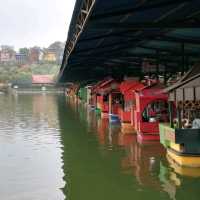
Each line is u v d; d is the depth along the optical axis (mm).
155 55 34969
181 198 14789
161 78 43531
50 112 55938
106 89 46000
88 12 16281
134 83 35094
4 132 34000
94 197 15203
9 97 112125
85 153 23781
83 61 39438
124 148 25031
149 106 26938
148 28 18594
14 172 19141
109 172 18875
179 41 25656
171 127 19688
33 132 33781
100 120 43406
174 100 19594
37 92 158000
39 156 23078
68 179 17781
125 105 34094
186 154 18203
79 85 89875
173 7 16812
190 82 18047
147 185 16531
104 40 25438
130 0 15055
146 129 25906
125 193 15578
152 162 20578
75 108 64125
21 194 15594
